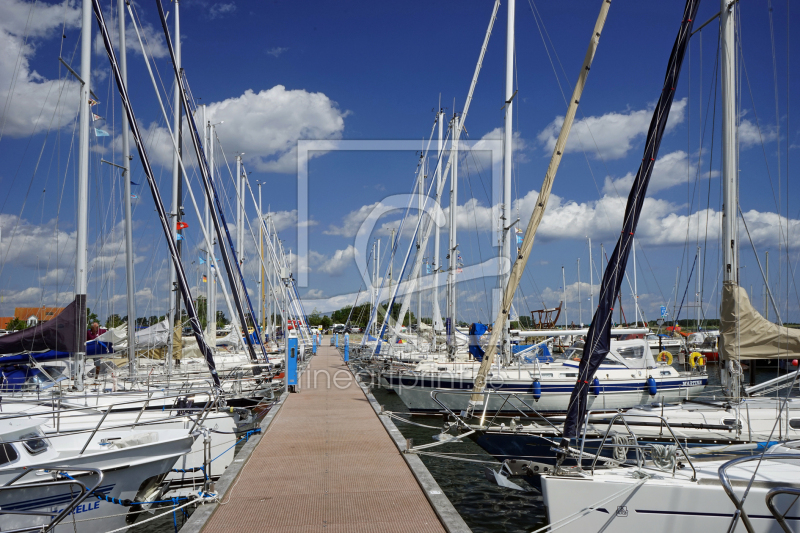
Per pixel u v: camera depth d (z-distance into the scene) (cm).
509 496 987
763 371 2658
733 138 1066
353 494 745
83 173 1340
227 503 711
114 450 793
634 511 652
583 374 834
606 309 843
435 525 633
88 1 1386
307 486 780
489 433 1040
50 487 723
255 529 623
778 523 604
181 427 1076
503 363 1631
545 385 1472
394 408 1892
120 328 1777
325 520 649
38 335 1222
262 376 1652
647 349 1634
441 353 2386
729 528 572
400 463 905
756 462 714
